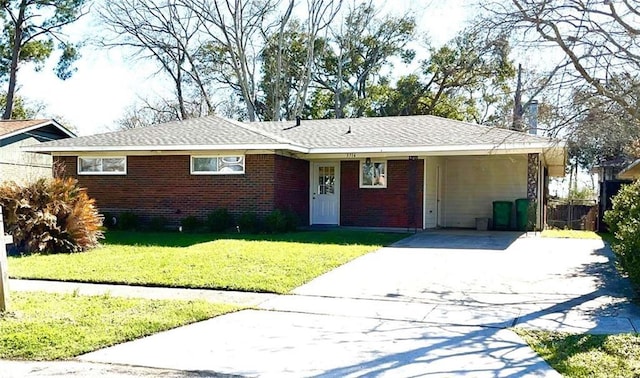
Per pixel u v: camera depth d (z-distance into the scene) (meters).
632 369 4.52
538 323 6.12
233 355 5.01
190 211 16.70
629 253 7.16
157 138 17.08
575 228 22.55
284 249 11.54
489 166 18.47
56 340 5.31
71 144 17.47
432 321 6.23
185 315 6.35
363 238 14.10
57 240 11.49
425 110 33.62
